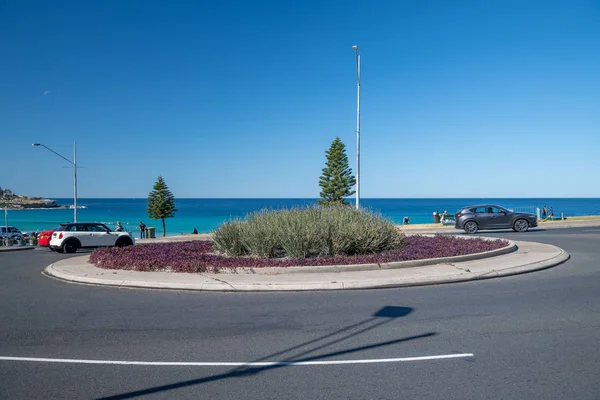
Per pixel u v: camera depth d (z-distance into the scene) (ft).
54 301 32.78
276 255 48.19
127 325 25.72
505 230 99.19
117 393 16.44
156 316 27.68
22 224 247.50
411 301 30.45
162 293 34.91
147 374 18.21
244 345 21.79
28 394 16.39
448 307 28.53
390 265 41.55
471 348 20.63
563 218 139.54
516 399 15.40
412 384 16.76
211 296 33.45
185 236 132.46
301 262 42.47
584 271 40.88
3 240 124.06
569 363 18.56
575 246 60.23
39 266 56.18
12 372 18.56
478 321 25.13
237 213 361.71
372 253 48.16
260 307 29.63
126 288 37.17
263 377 17.72
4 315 28.55
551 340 21.56
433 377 17.38
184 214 359.87
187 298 32.89
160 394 16.29
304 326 24.90
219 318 26.96
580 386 16.35
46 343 22.49
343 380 17.25
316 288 35.09
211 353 20.68
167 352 20.90
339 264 42.04
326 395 15.96
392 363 18.93
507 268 41.16
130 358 20.13
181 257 46.85
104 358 20.17
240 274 40.19
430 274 38.47
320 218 51.52
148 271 42.80
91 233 78.64
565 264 45.06
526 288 33.99
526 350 20.22
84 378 17.85
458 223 93.97
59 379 17.78
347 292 34.06
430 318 25.99
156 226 234.17
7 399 15.98
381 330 23.81
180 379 17.66
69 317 27.78
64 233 76.89
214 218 301.02
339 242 46.78
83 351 21.18
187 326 25.31
